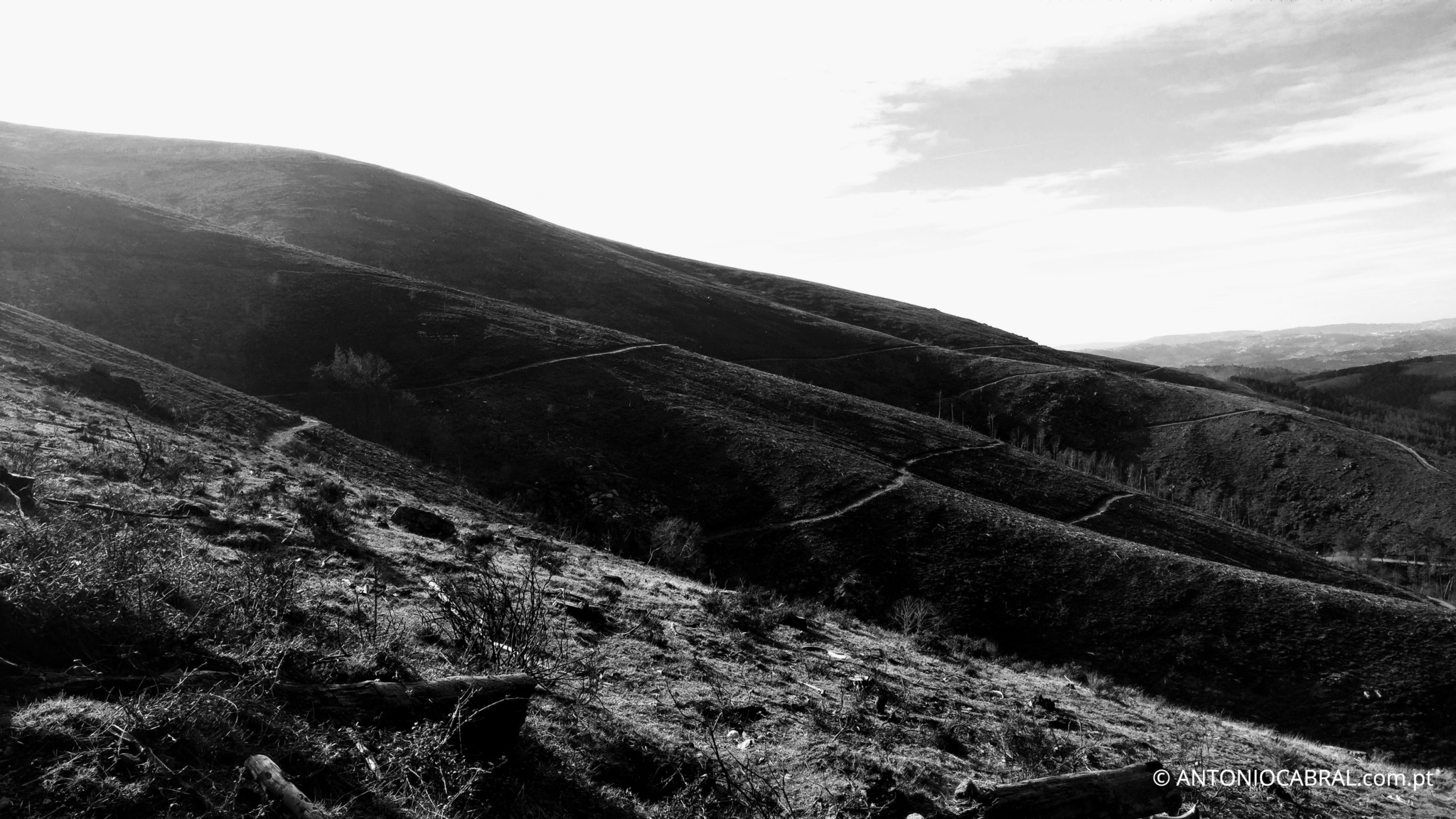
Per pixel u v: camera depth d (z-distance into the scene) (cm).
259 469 1812
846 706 1127
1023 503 6366
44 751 494
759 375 8056
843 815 751
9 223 6562
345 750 574
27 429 1437
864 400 8462
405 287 7650
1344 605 4431
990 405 11825
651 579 1989
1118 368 16662
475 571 1236
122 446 1526
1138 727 1653
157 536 768
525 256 12162
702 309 12481
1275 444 10844
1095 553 4819
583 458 5328
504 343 6906
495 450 5291
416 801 555
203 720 553
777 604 1988
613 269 12850
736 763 816
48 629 586
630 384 6606
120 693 563
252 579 805
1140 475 10650
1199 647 4081
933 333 16400
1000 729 1199
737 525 5003
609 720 834
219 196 11869
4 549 625
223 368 5738
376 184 13450
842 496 5231
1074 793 796
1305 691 3825
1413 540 8925
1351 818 1304
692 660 1176
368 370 5806
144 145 14100
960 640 2948
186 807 488
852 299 18438
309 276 7250
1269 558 6431
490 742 673
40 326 3397
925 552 4728
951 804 799
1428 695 3759
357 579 1069
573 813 648
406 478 3161
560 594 1353
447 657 845
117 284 6253
